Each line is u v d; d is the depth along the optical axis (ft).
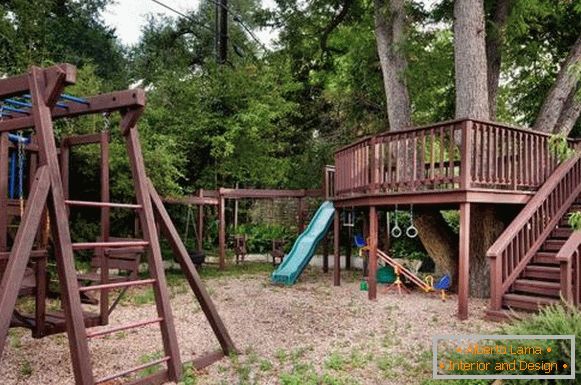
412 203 23.36
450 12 33.86
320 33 46.68
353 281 33.60
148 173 31.73
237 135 44.65
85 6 50.49
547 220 23.43
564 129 28.37
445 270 29.63
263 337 17.90
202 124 43.42
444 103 38.68
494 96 30.60
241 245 46.42
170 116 41.52
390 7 32.12
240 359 15.07
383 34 33.40
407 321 20.59
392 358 15.16
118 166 31.07
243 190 40.45
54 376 13.50
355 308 23.53
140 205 13.56
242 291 28.86
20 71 29.86
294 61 52.90
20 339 17.35
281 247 46.98
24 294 14.12
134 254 16.81
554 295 19.95
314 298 26.43
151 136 35.40
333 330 19.04
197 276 15.10
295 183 56.44
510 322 18.72
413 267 33.40
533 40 35.55
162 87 43.21
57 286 22.57
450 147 21.74
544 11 31.65
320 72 55.21
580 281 19.22
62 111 14.37
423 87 36.06
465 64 26.40
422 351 15.94
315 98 58.59
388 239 36.60
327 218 36.55
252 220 59.36
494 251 20.56
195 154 46.01
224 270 39.40
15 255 10.34
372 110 51.88
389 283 31.78
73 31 47.80
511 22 29.68
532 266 21.86
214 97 45.62
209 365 14.52
